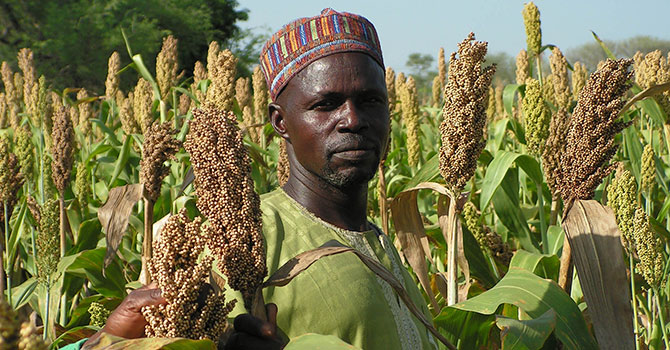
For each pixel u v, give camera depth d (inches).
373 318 86.5
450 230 133.7
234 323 73.2
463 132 126.8
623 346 119.5
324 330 83.7
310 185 91.4
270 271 85.3
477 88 125.3
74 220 217.3
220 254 70.8
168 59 263.4
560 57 271.7
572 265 132.4
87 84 1622.8
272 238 87.4
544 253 177.6
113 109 397.1
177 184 221.3
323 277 85.6
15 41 1606.8
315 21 87.6
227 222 70.6
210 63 242.7
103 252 160.1
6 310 45.4
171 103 302.8
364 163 87.2
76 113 377.4
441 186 134.6
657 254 131.6
